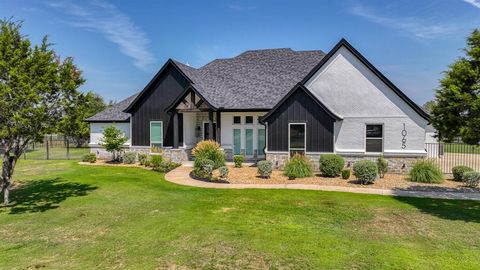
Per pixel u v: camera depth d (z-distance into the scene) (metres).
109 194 12.54
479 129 9.14
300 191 12.79
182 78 22.48
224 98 22.11
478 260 6.13
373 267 5.84
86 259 6.39
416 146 17.50
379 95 18.02
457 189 13.19
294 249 6.72
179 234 7.75
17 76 9.62
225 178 15.61
